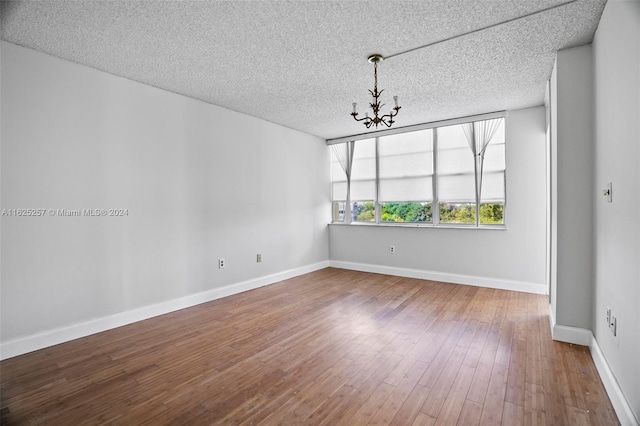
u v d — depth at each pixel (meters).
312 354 2.64
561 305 2.82
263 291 4.57
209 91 3.74
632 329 1.68
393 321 3.36
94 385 2.20
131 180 3.38
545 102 4.07
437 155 5.09
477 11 2.21
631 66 1.67
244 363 2.50
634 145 1.64
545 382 2.18
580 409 1.90
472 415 1.86
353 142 6.03
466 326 3.20
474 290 4.50
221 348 2.76
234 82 3.48
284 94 3.83
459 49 2.76
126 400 2.03
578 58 2.68
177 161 3.80
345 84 3.54
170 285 3.72
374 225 5.71
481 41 2.62
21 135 2.66
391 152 5.55
